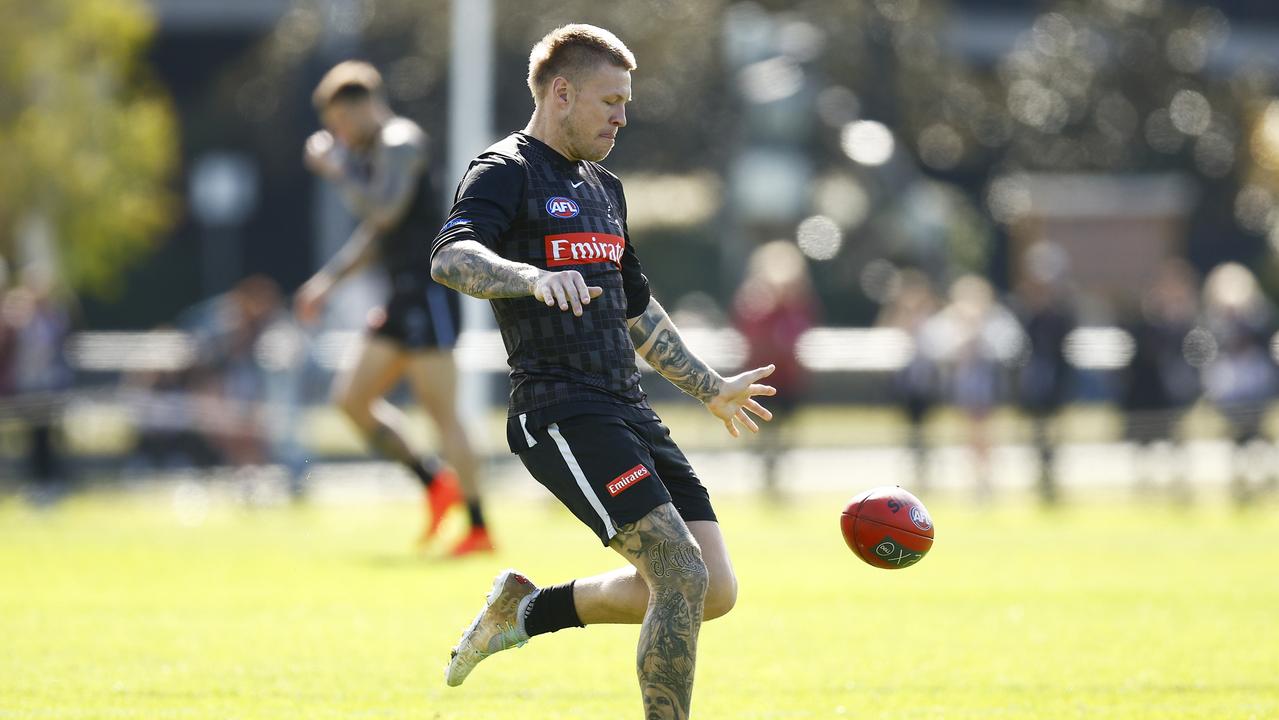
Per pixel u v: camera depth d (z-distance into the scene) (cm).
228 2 18462
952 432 7325
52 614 3162
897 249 14375
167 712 2173
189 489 6794
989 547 4700
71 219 12325
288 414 6562
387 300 3975
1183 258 14488
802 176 13700
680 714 1784
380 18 13525
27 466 6222
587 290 1728
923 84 15525
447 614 3142
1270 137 17575
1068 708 2216
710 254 15400
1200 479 7594
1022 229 13838
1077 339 8056
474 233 1808
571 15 13525
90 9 11894
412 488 6931
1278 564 4238
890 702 2262
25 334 6044
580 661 2605
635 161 14500
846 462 7469
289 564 4038
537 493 6400
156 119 12938
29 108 11938
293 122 15275
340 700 2269
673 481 1933
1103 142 16788
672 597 1794
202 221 17600
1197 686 2386
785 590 3619
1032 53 17050
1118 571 4053
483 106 7562
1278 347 7850
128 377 7119
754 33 13938
